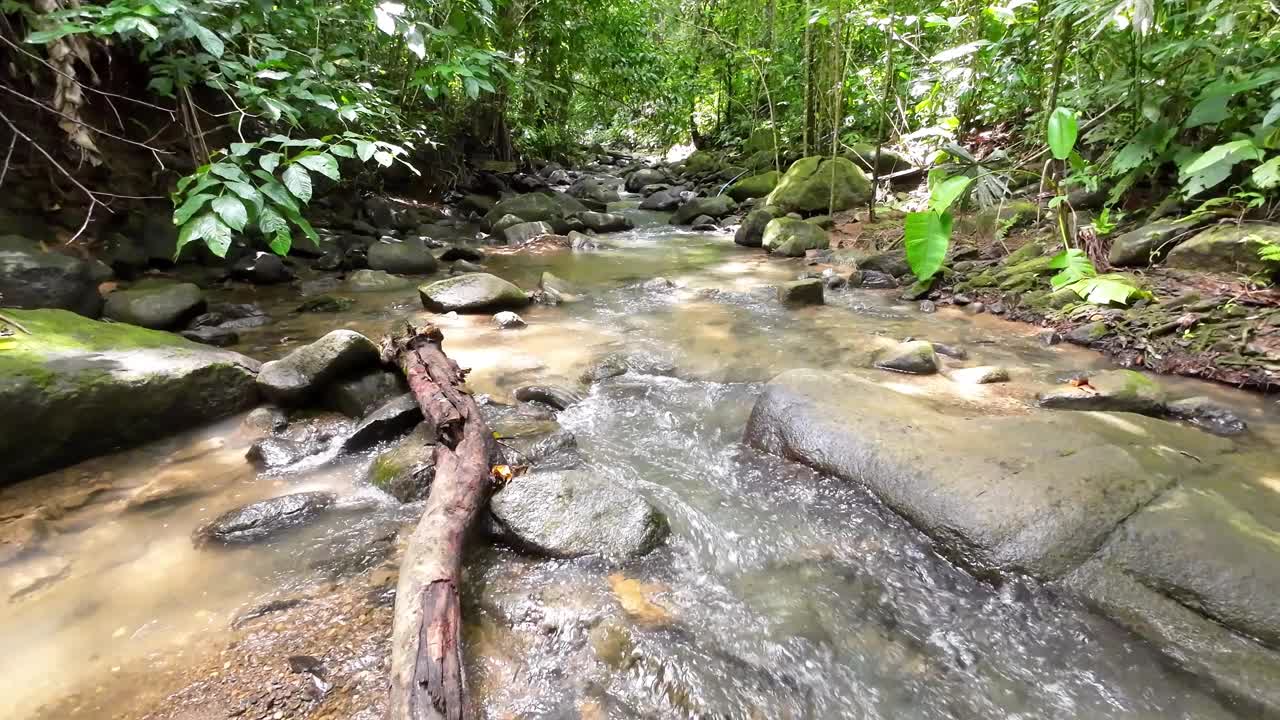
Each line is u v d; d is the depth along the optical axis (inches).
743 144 471.2
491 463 94.3
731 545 81.4
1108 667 62.5
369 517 86.5
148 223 190.5
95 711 57.2
